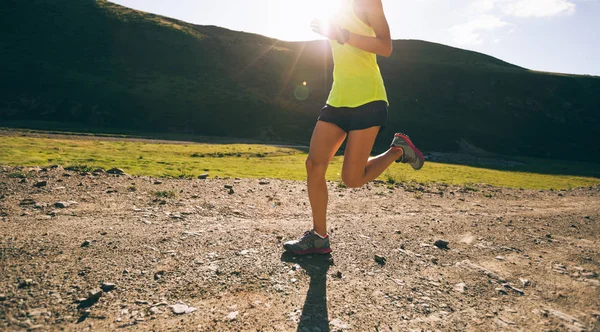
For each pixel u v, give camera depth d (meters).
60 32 88.75
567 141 87.31
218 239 3.54
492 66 124.06
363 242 3.86
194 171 13.10
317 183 3.09
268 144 60.53
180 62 92.88
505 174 34.81
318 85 99.00
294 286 2.63
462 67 113.94
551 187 22.53
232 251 3.21
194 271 2.73
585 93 100.69
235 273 2.76
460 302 2.59
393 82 105.81
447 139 83.50
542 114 96.25
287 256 3.20
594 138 88.19
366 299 2.52
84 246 3.06
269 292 2.50
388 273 3.04
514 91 101.94
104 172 7.81
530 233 4.96
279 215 5.23
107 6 106.56
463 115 95.88
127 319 2.04
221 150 40.38
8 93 64.88
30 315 1.97
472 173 31.09
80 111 65.06
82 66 80.06
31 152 14.30
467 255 3.71
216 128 70.75
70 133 48.28
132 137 52.12
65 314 2.03
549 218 6.39
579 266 3.54
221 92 84.81
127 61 87.31
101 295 2.26
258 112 79.62
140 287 2.42
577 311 2.52
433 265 3.33
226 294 2.42
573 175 48.28
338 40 2.52
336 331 2.09
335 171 21.52
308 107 87.38
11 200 4.51
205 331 1.98
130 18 103.06
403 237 4.25
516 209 7.77
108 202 4.95
